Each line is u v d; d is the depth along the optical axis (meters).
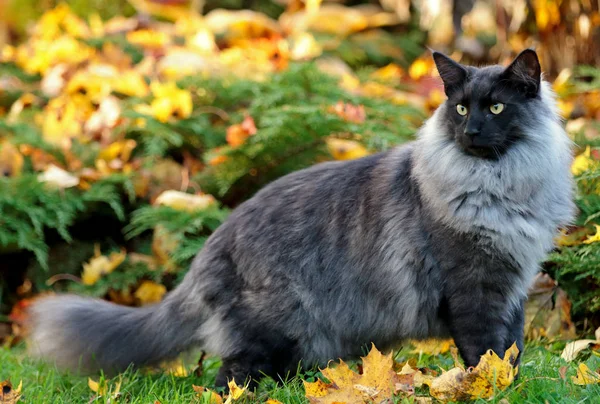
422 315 3.65
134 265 5.48
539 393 3.14
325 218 3.80
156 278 5.37
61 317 4.12
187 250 5.16
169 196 5.44
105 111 6.09
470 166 3.46
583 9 6.10
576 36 6.22
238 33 7.57
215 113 6.29
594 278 4.41
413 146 3.79
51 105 6.42
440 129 3.61
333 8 8.31
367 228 3.70
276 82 6.11
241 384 3.77
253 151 5.54
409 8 8.39
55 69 6.70
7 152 5.81
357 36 8.08
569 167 3.69
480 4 7.64
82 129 6.25
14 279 5.86
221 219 5.33
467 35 7.54
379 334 3.80
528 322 4.42
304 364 3.85
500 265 3.44
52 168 5.67
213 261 3.91
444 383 3.16
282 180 4.04
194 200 5.43
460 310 3.49
